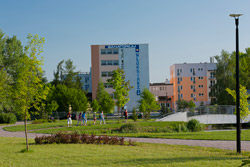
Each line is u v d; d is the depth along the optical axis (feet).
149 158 37.78
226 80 207.10
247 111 82.94
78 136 57.11
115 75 128.57
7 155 40.52
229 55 214.90
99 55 262.67
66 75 292.20
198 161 34.68
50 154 41.37
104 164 33.55
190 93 304.91
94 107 200.34
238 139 43.86
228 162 34.01
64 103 189.88
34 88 48.08
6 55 189.37
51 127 111.34
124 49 262.06
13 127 112.47
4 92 130.62
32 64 47.44
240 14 43.98
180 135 75.87
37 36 48.14
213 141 62.64
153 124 110.93
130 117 178.91
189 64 306.35
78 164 33.81
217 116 136.87
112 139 56.18
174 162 34.17
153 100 188.55
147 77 261.03
